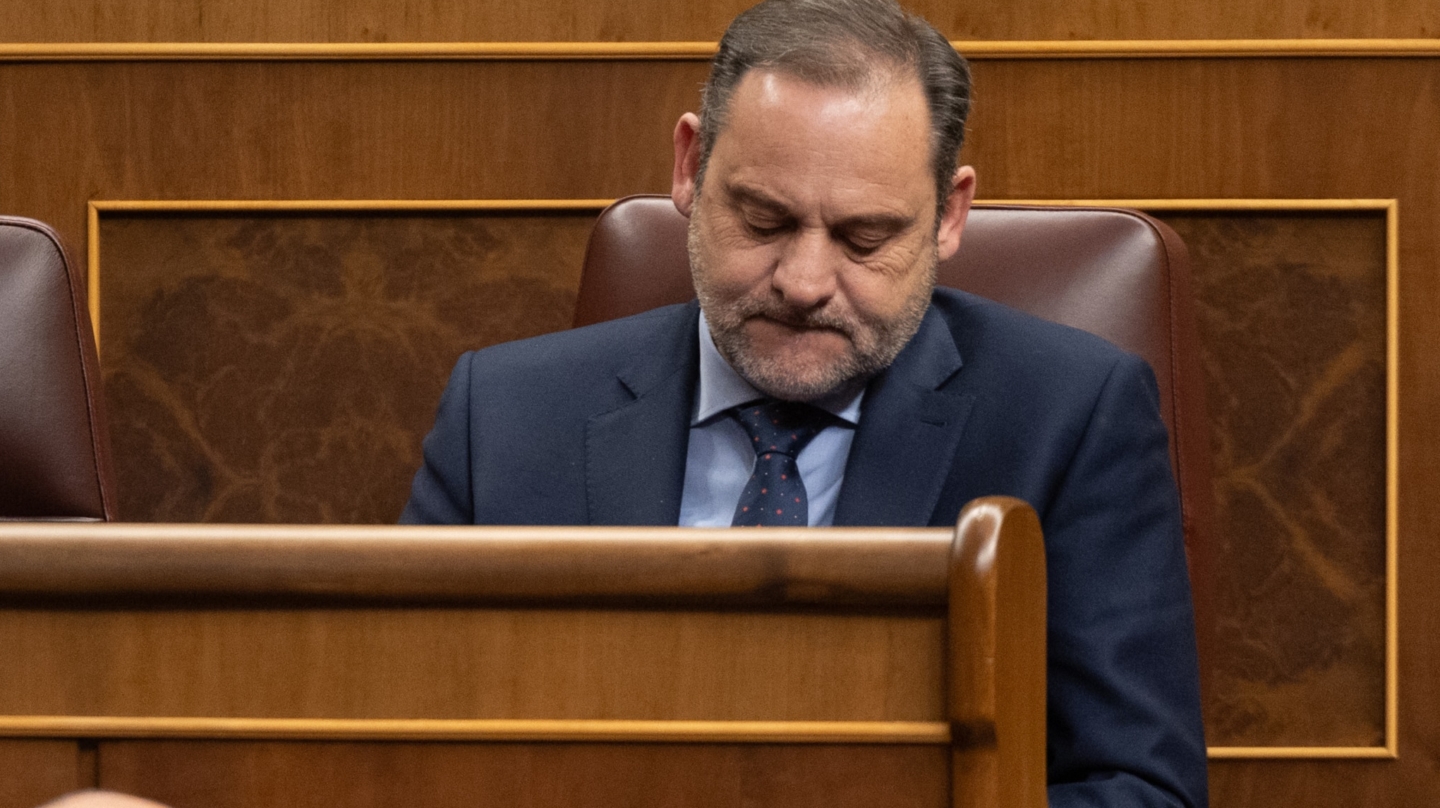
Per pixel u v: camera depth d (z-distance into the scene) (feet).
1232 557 21.43
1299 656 21.34
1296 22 21.31
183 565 7.13
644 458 14.35
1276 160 21.47
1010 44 21.61
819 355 13.20
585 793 7.15
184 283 22.62
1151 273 15.69
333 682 7.20
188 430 22.59
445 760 7.19
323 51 22.18
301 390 22.53
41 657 7.30
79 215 22.63
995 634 6.76
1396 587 21.07
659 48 21.88
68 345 15.24
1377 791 21.27
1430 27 21.15
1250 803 21.48
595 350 15.40
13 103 22.61
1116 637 12.29
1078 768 11.80
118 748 7.31
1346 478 21.36
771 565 6.98
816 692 7.09
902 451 13.64
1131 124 21.66
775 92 12.64
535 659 7.16
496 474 14.69
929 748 7.06
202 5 22.36
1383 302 21.34
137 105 22.52
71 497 14.96
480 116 22.27
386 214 22.43
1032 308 15.81
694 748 7.14
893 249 12.94
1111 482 13.26
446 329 22.47
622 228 17.13
